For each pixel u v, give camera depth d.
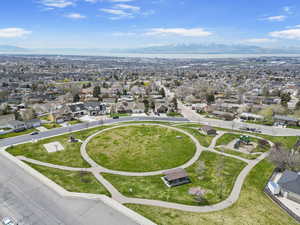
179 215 38.09
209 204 41.69
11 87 183.00
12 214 37.25
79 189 45.31
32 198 41.75
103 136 78.25
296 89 171.75
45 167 54.75
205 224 35.94
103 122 95.88
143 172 54.31
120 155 63.62
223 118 105.81
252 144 73.12
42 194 43.09
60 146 68.50
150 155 64.06
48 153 63.16
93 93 151.75
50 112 108.69
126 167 56.62
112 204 40.50
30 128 85.81
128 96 156.12
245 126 93.06
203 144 72.62
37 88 179.75
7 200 40.91
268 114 103.50
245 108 115.19
